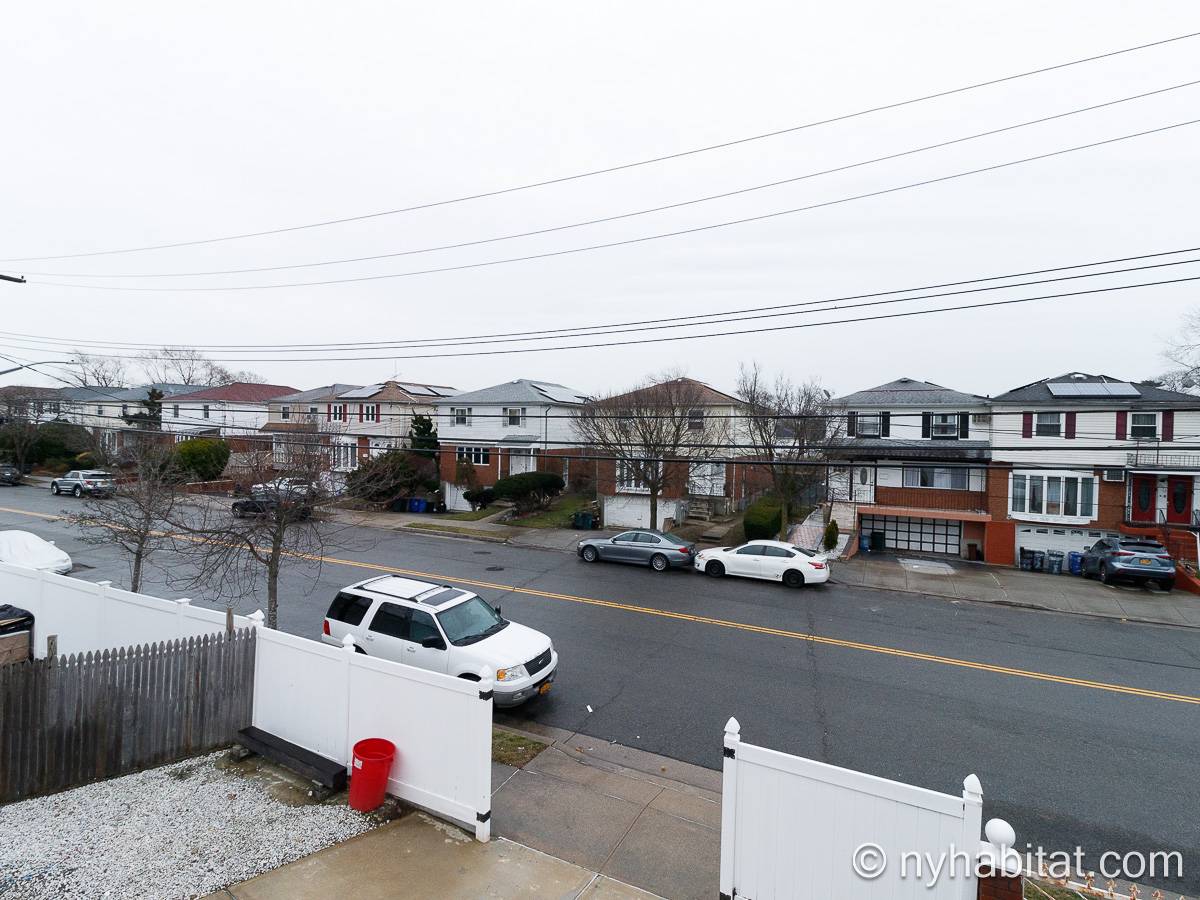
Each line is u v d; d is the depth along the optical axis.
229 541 13.75
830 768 5.10
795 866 5.27
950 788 8.52
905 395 31.05
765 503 28.67
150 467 18.25
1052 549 26.34
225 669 8.77
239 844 6.43
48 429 47.81
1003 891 4.46
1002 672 13.05
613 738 9.77
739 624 15.97
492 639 10.75
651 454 28.62
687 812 7.54
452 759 6.93
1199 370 35.53
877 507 28.36
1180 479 25.45
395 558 23.31
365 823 6.89
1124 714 11.03
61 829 6.67
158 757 8.31
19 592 13.32
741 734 10.01
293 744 8.24
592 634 14.93
